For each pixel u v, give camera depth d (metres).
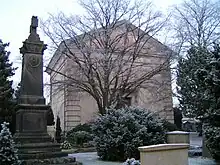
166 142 11.85
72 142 18.00
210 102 9.01
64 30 18.95
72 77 19.34
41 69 11.45
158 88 21.12
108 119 11.73
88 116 22.78
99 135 11.77
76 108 22.61
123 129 11.11
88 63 18.67
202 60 9.61
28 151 9.80
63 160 9.73
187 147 6.42
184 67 18.31
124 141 11.04
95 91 19.19
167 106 22.56
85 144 17.36
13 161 8.27
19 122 10.55
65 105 22.61
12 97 18.67
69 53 19.34
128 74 19.45
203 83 9.10
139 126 11.27
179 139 11.98
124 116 11.48
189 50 18.67
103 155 11.43
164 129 12.08
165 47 20.53
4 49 19.75
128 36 20.20
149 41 20.77
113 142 11.02
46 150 10.17
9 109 16.94
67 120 22.25
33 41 11.55
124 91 19.98
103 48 18.86
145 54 20.59
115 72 19.31
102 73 19.03
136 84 20.06
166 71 20.75
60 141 18.30
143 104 22.00
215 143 9.41
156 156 5.92
